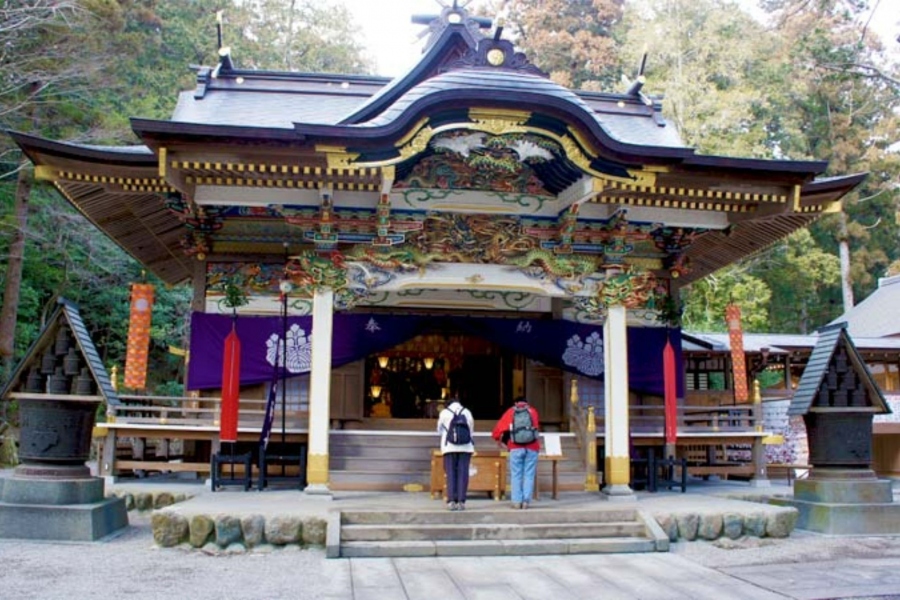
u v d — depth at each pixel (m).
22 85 20.94
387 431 14.58
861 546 9.59
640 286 12.95
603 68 38.53
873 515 10.42
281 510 9.41
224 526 8.87
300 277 12.16
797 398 11.16
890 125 37.31
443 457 11.10
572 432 14.02
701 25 35.75
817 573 7.98
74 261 25.31
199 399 13.40
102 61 23.36
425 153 12.04
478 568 8.18
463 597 6.86
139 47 25.84
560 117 10.94
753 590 7.21
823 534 10.39
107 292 26.98
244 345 14.06
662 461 13.16
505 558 8.77
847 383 11.01
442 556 8.83
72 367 9.65
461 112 10.86
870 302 33.16
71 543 9.03
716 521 9.85
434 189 12.67
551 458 11.53
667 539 9.27
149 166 11.74
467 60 11.49
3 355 21.27
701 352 21.09
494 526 9.36
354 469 13.00
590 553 9.09
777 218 14.32
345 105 16.72
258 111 15.96
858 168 37.00
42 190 23.33
